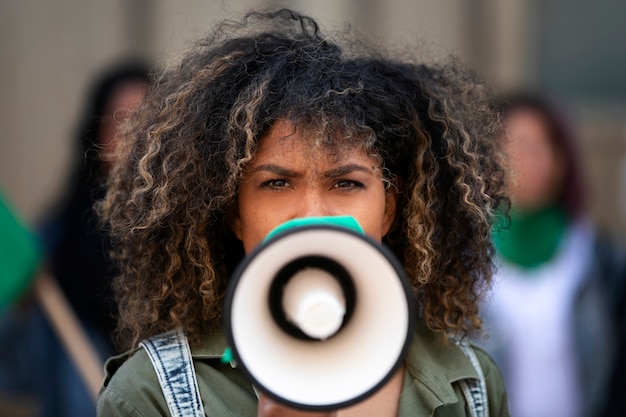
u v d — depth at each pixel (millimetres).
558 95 9875
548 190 7215
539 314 6984
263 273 3186
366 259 3229
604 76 10062
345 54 4145
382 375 3191
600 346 7043
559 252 7137
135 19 9203
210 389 3861
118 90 6508
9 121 9164
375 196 3850
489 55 9617
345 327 3352
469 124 4234
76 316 6402
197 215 3947
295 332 3361
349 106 3832
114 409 3842
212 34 4297
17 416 8562
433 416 4035
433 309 4277
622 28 10023
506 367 6926
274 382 3182
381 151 3953
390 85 4059
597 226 7516
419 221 4098
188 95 3996
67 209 6531
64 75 9188
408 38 9398
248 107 3787
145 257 4027
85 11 9195
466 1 9555
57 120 9172
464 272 4266
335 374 3271
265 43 4062
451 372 4172
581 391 6953
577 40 9961
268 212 3787
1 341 6504
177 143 3967
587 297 7078
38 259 6066
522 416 6902
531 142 7223
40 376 6543
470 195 4145
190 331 3967
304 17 4320
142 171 4008
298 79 3871
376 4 9406
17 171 9172
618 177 10047
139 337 4086
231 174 3826
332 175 3771
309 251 3209
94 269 6383
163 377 3842
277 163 3754
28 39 9172
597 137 10062
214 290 4008
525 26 9742
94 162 6305
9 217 5988
